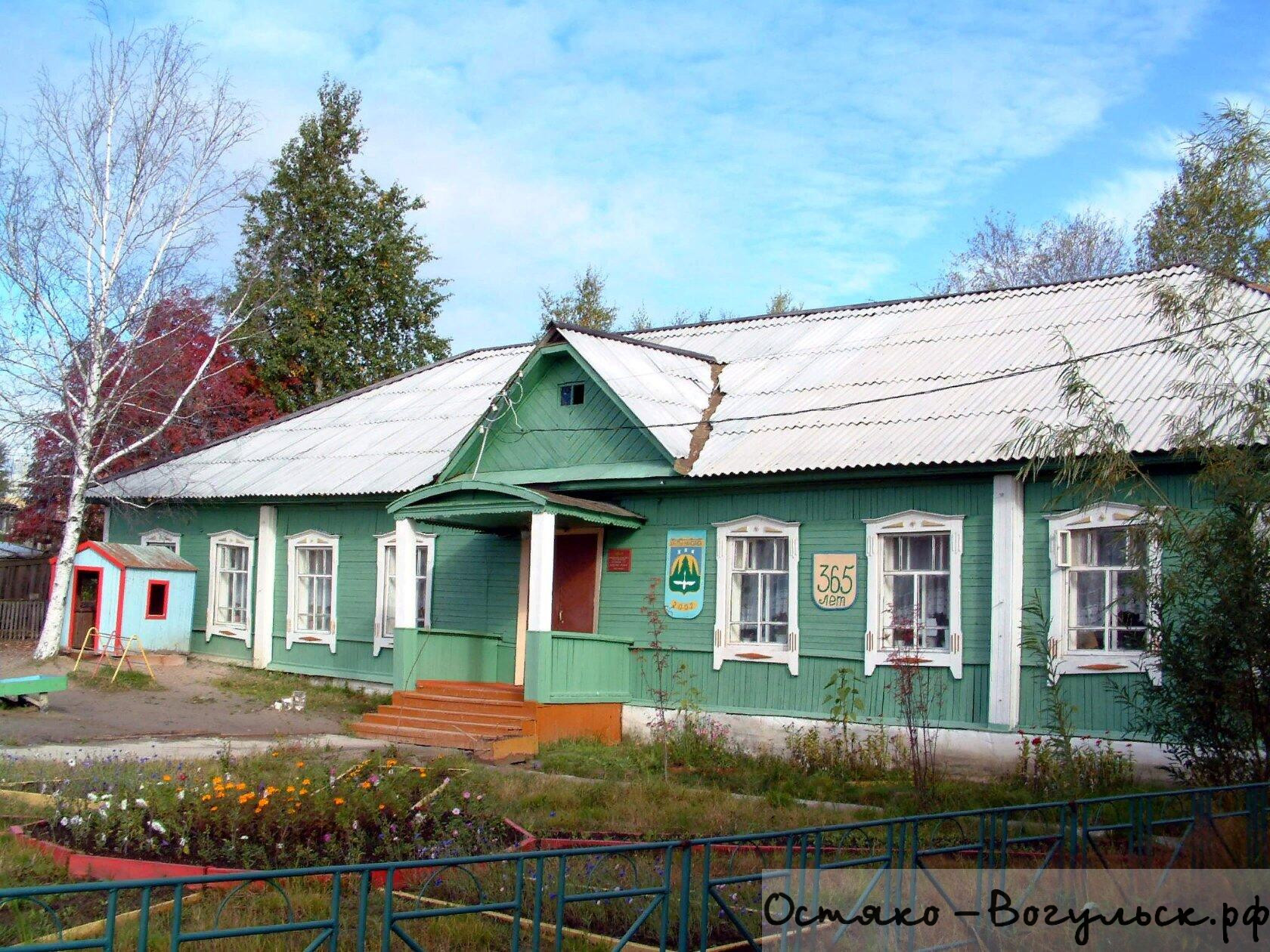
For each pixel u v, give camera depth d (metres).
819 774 14.43
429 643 18.64
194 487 24.81
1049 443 10.56
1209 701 8.91
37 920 7.71
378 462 22.45
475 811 10.48
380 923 7.82
